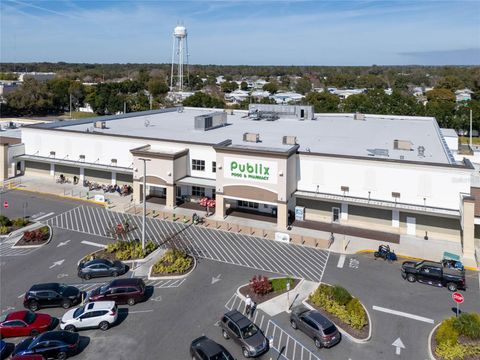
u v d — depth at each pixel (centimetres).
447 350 2805
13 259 4256
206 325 3195
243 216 5522
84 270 3894
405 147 5638
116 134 6375
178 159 5747
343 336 3056
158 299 3559
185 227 5153
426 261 3966
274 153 5019
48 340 2816
